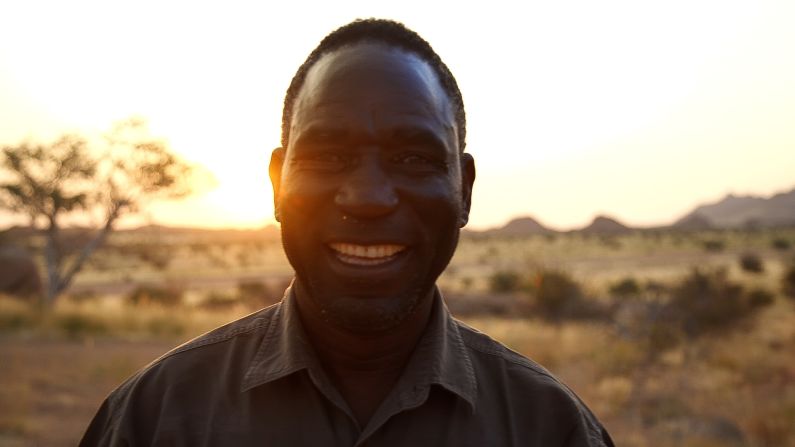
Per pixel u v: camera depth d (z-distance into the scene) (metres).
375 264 1.52
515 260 72.88
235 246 100.50
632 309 21.44
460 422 1.63
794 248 82.75
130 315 19.31
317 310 1.61
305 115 1.55
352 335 1.63
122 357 14.14
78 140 26.56
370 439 1.59
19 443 8.48
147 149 27.03
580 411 1.75
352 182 1.48
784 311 25.88
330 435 1.58
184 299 32.03
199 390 1.66
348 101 1.52
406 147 1.52
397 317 1.53
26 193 26.41
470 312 25.52
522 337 17.97
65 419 9.63
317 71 1.60
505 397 1.71
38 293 28.78
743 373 14.43
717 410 11.33
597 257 74.44
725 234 120.50
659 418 10.95
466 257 76.56
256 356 1.66
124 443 1.61
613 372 14.48
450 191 1.56
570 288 23.77
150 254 72.50
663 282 37.94
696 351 17.19
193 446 1.60
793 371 14.54
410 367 1.64
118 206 27.61
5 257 28.36
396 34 1.64
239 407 1.62
